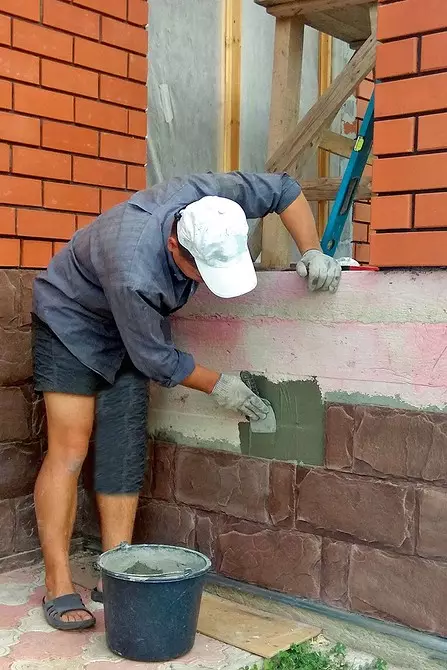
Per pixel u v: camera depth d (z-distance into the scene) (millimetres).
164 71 4066
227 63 4406
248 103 4555
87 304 2514
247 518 2689
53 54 2936
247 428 2686
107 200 3209
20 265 2926
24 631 2439
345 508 2438
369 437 2379
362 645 2402
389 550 2350
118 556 2436
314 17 3670
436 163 2172
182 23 4145
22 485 3021
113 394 2707
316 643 2443
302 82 4793
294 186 2537
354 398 2418
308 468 2529
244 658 2283
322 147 3967
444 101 2143
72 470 2617
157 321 2281
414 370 2279
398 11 2205
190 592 2244
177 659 2268
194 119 4266
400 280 2287
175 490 2891
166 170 4117
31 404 3027
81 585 2867
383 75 2250
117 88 3197
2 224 2838
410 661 2297
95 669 2188
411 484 2301
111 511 2732
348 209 3131
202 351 2787
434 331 2230
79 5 3008
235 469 2715
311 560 2525
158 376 2369
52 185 2996
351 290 2395
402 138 2227
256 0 3637
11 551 3004
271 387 2611
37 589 2811
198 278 2330
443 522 2232
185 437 2869
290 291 2539
